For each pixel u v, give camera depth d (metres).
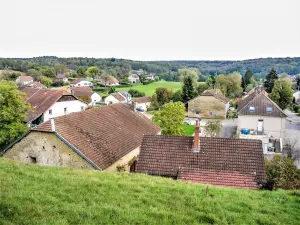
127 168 26.92
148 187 14.78
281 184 20.16
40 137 23.88
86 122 27.12
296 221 12.11
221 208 12.67
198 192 14.56
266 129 50.91
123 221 10.44
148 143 23.30
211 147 22.52
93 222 10.09
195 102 84.81
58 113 58.56
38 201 11.58
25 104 39.34
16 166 17.25
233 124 71.62
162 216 11.21
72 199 12.23
